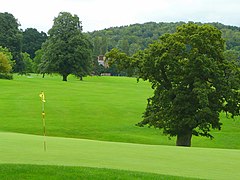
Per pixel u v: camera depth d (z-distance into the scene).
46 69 95.38
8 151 13.43
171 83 31.34
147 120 31.61
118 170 10.30
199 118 29.56
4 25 105.19
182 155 14.50
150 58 30.70
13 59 104.56
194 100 30.31
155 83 32.28
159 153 14.74
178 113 30.56
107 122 43.91
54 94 61.12
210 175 10.91
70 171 9.74
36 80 88.31
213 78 30.36
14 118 43.16
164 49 30.78
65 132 38.97
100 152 14.15
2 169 9.70
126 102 57.03
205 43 30.38
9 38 104.38
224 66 30.89
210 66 29.58
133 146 16.88
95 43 186.62
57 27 95.56
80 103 53.72
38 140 17.27
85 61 96.19
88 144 16.61
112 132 39.97
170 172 11.04
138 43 199.75
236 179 10.51
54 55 94.12
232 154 15.45
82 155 13.17
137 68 32.34
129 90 75.69
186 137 31.30
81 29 98.25
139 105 54.94
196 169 11.71
